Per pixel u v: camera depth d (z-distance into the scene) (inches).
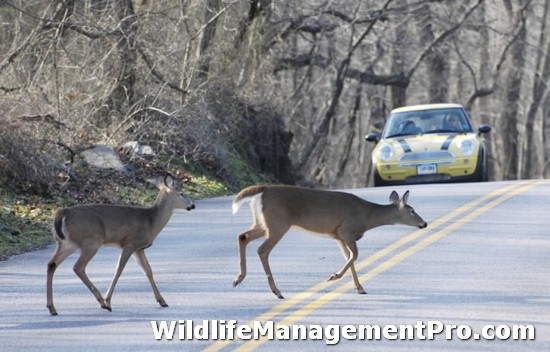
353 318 1009.5
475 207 1758.1
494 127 5344.5
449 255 1330.0
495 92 4768.7
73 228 1083.9
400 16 3388.3
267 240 1156.5
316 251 1390.3
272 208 1159.0
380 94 4507.9
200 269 1291.8
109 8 2362.2
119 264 1097.4
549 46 4987.7
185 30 2598.4
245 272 1165.7
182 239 1545.3
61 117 2144.4
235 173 2522.1
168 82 2351.1
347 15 3280.0
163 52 2415.1
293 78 3656.5
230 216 1790.1
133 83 2348.7
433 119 2363.4
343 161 4298.7
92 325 1012.5
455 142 2251.5
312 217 1167.0
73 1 2266.2
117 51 2285.9
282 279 1211.9
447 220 1619.1
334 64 3385.8
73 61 2201.0
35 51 2213.3
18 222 1689.2
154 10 2490.2
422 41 3777.1
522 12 4763.8
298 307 1062.4
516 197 1879.9
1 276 1299.2
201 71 2556.6
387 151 2266.2
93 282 1235.9
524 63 5064.0
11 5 2096.5
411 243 1421.0
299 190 1173.1
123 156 2215.8
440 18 3528.5
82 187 1973.4
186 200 1147.9
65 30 2249.0
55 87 2167.8
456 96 4923.7
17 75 2182.6
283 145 3002.0
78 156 2097.7
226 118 2689.5
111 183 2043.6
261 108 2925.7
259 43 2972.4
